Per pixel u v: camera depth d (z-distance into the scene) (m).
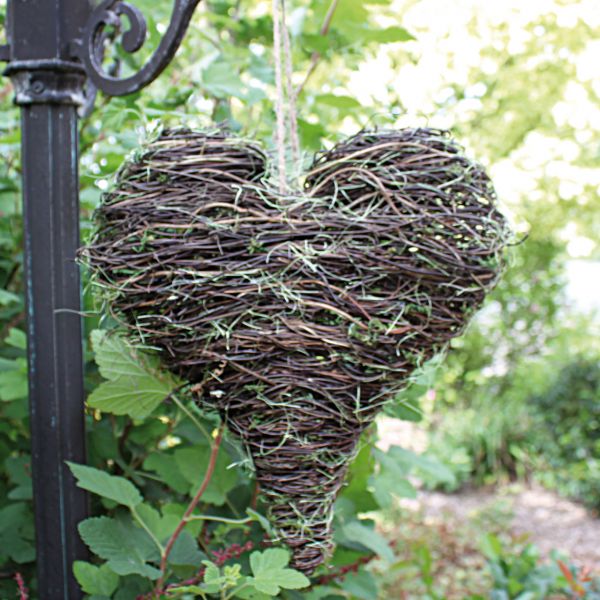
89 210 1.28
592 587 1.61
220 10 1.35
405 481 1.14
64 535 0.95
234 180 0.83
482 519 3.34
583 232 4.90
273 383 0.83
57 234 0.94
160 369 0.90
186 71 1.33
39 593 0.95
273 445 0.84
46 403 0.94
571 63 3.85
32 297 0.95
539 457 3.98
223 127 0.88
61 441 0.94
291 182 0.92
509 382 4.62
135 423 1.11
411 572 2.52
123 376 0.91
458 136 0.95
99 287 0.87
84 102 0.97
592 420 3.87
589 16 3.62
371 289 0.83
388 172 0.83
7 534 1.09
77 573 0.91
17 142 1.22
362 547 1.09
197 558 0.95
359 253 0.82
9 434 1.25
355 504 1.08
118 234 0.84
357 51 1.24
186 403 1.08
